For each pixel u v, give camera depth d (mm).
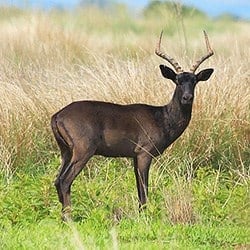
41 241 29266
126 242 29844
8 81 42844
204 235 30109
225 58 50656
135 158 34875
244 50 51094
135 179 36438
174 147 38750
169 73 35688
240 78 41844
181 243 29406
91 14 72000
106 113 34250
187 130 39094
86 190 34312
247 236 30234
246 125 39750
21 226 31516
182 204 32438
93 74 42219
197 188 34312
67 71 43906
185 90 34750
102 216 31641
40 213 33000
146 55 51219
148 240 29984
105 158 38719
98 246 28656
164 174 37500
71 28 59312
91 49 55969
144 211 32562
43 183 34250
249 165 38812
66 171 33500
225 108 40062
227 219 32375
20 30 57219
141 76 41500
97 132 33906
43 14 60219
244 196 33281
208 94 40344
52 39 55938
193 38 66750
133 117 34656
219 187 35969
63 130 33750
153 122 34906
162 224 31312
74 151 33625
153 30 68188
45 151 39625
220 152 39062
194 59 46188
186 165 38094
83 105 34062
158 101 40375
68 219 31781
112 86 41000
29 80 44125
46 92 41406
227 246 29391
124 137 34406
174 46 56094
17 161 38812
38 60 51062
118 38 61969
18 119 39688
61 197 33375
